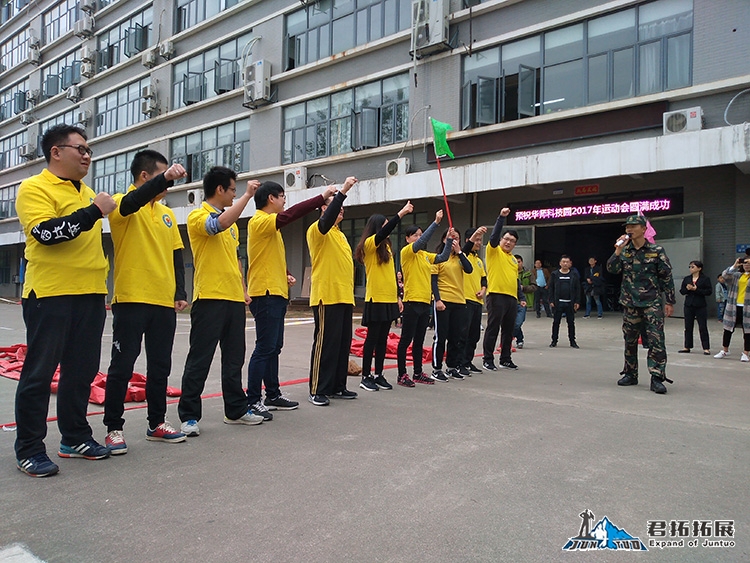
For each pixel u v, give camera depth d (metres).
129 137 24.94
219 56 21.38
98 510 2.80
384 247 5.74
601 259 19.80
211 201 4.33
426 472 3.34
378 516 2.75
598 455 3.66
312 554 2.39
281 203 4.84
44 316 3.27
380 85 16.88
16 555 2.37
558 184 14.75
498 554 2.41
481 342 10.62
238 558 2.36
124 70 25.17
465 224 16.28
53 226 3.10
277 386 4.94
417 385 6.09
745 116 11.15
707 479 3.26
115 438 3.71
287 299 4.84
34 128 30.52
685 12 11.84
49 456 3.62
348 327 5.33
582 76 13.15
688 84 11.78
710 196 12.58
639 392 5.73
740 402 5.26
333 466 3.43
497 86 14.43
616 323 13.56
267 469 3.38
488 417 4.63
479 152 14.62
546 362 7.94
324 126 18.31
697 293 8.77
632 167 11.77
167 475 3.28
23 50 32.03
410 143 15.85
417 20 15.36
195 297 4.19
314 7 18.61
